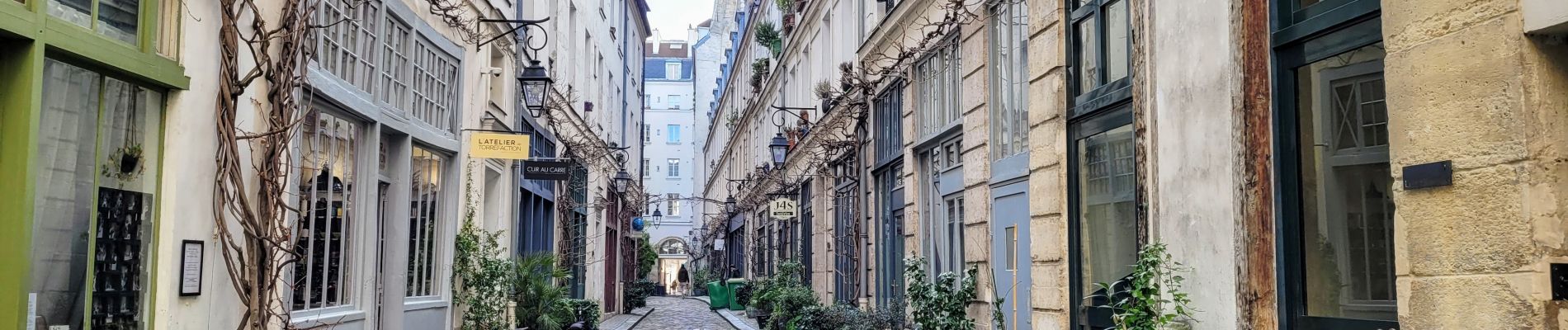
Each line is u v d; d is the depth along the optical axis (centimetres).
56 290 470
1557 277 335
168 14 525
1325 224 467
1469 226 363
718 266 3891
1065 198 714
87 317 482
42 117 460
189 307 545
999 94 917
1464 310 365
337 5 727
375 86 795
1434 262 379
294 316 679
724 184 3831
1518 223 343
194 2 540
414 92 885
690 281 4650
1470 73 362
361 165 792
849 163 1559
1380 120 442
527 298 1231
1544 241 340
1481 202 358
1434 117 377
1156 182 572
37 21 434
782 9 2111
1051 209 724
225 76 563
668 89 5866
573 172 1703
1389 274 440
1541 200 340
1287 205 482
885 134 1349
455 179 993
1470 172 362
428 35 912
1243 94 488
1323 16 457
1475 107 360
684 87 5878
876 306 1303
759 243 2745
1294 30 476
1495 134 352
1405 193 395
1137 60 590
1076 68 711
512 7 1181
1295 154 481
